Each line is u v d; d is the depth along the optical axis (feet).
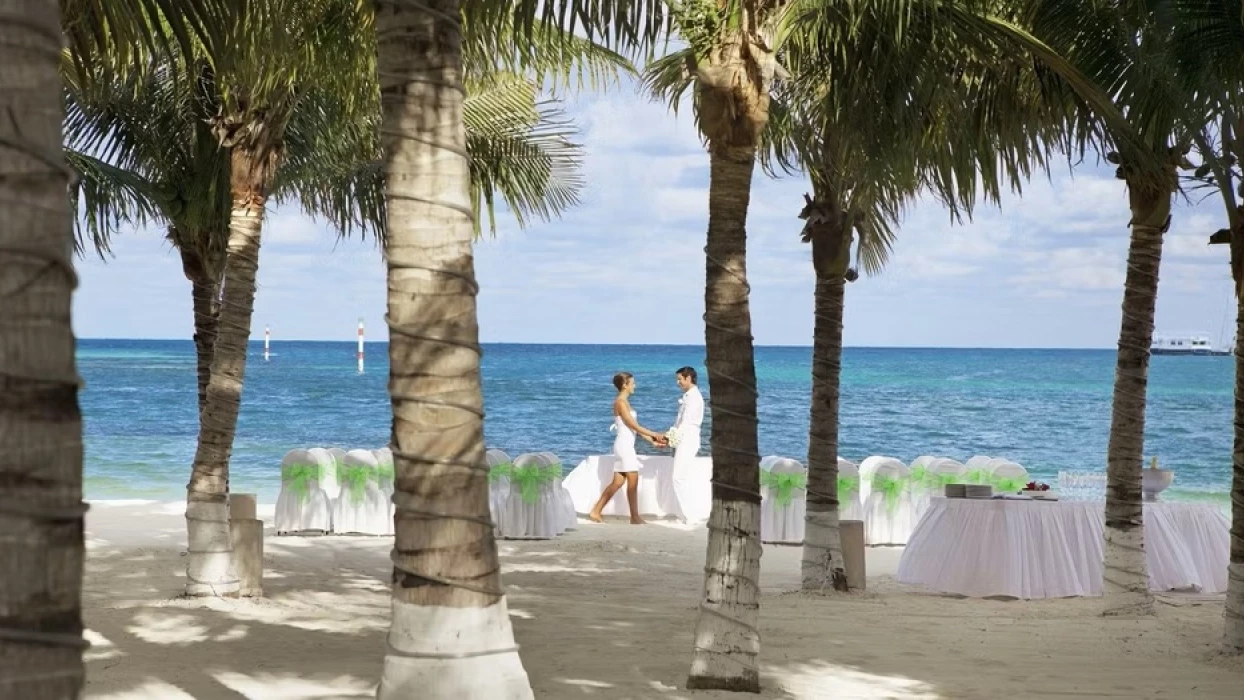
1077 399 204.54
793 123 33.40
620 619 31.12
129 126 41.06
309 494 51.49
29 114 7.95
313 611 31.94
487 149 47.09
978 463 51.03
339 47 31.35
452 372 13.94
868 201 33.14
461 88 14.40
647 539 50.98
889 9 28.27
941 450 144.77
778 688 22.70
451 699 13.78
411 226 13.98
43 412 7.84
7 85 7.89
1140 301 33.96
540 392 210.38
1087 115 32.45
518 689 14.11
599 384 231.91
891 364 326.85
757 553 22.67
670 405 192.75
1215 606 35.70
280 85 33.01
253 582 34.22
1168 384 235.81
